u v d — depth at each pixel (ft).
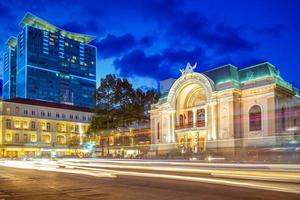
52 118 305.32
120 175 67.36
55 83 517.55
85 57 569.23
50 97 506.89
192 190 42.86
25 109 290.97
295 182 48.01
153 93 214.90
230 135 151.43
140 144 207.92
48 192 43.42
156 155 168.96
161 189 44.37
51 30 547.08
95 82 577.02
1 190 46.06
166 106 184.14
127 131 209.15
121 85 207.00
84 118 326.85
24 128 287.69
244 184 46.93
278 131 144.77
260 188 42.96
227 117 153.99
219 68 168.45
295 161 94.68
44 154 290.15
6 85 588.50
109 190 44.39
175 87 180.34
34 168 103.40
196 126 172.96
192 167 78.79
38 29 515.91
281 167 64.18
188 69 174.19
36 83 496.64
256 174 57.67
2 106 278.05
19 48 520.42
